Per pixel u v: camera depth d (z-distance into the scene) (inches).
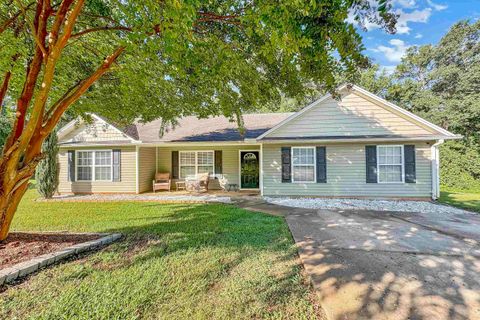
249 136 475.2
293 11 92.6
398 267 140.9
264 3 89.7
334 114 417.4
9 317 94.7
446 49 841.5
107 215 280.1
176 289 115.2
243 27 137.6
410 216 275.4
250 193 476.7
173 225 232.8
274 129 427.2
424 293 113.9
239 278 126.7
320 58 119.4
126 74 192.2
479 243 182.5
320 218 265.3
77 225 233.5
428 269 138.6
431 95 736.3
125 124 347.9
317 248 171.2
